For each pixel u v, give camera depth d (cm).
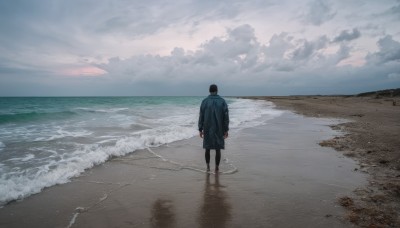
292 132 1147
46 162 613
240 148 816
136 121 1530
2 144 808
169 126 1279
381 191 462
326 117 1869
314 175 556
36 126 1266
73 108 2794
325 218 363
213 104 585
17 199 414
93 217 362
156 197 434
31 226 336
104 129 1168
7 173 531
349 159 685
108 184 490
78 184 486
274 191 465
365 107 2891
